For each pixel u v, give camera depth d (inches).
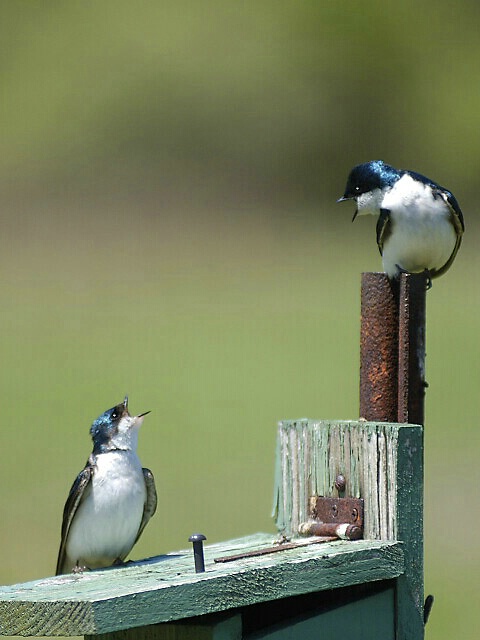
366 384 206.1
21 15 1069.1
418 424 197.2
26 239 874.8
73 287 800.3
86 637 183.2
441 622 365.1
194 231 894.4
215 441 546.3
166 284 805.2
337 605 186.7
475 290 727.1
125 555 224.8
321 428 199.9
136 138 1005.8
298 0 1049.5
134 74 1040.8
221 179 976.9
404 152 999.0
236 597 170.6
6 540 451.5
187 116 1016.2
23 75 1038.4
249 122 1016.2
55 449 546.0
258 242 888.3
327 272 818.2
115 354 689.0
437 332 667.4
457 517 447.2
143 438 553.0
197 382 643.5
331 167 989.2
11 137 1000.9
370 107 1015.6
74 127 1009.5
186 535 440.5
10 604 161.3
